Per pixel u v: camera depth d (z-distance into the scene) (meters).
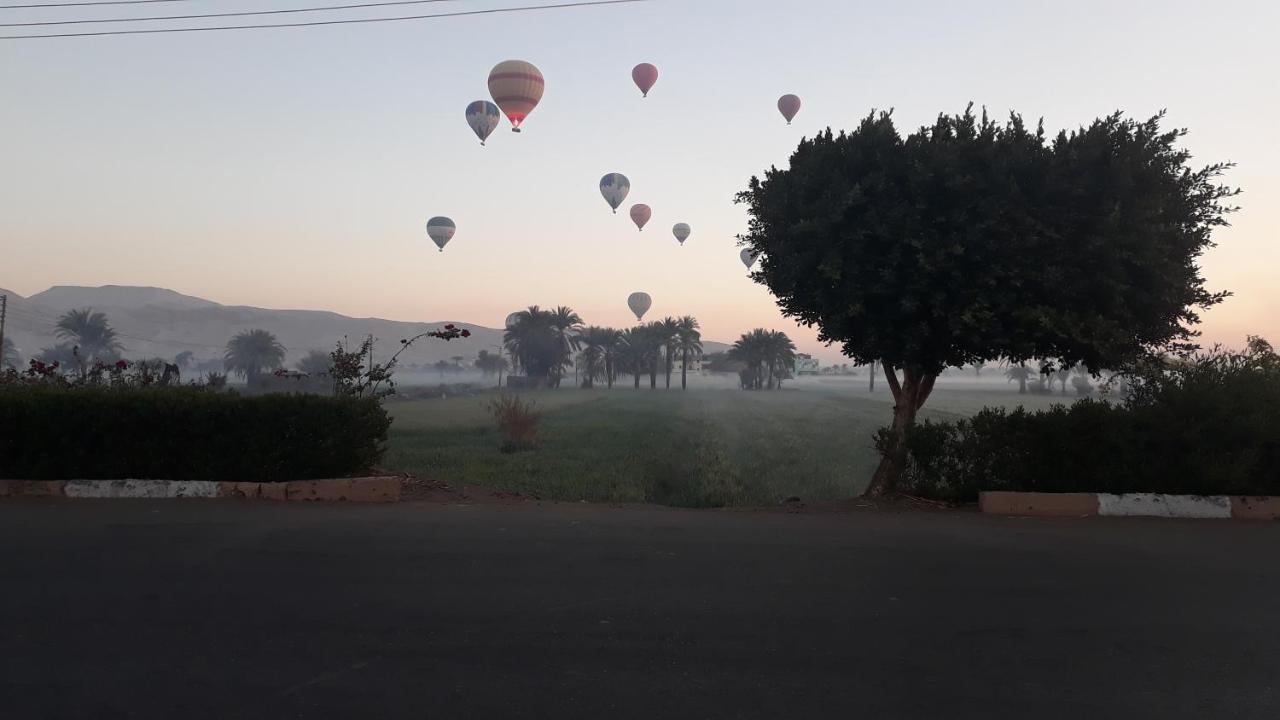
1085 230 9.95
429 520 8.34
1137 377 10.77
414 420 44.53
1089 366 10.78
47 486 9.25
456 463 22.06
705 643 4.77
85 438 9.42
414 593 5.69
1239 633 5.09
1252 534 8.32
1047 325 9.44
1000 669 4.42
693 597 5.72
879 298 10.60
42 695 3.87
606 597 5.69
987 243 9.73
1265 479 9.68
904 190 10.46
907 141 10.72
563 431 37.75
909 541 7.75
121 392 9.66
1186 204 10.37
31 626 4.85
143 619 5.01
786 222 11.08
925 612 5.45
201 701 3.84
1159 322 10.47
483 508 9.19
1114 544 7.75
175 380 13.25
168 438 9.51
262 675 4.16
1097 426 9.73
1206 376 10.11
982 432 10.06
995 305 9.95
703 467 22.61
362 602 5.45
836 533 8.09
